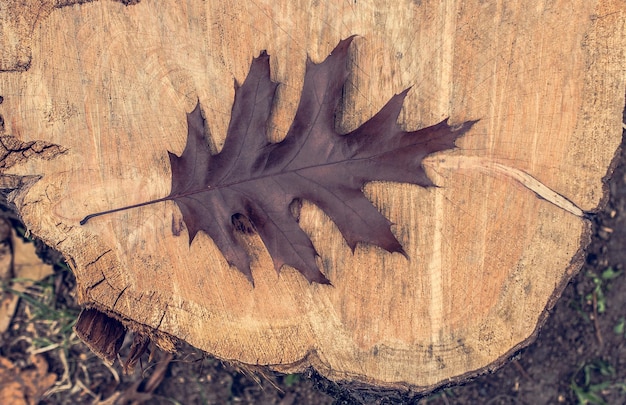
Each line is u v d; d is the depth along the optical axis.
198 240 0.31
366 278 0.31
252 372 0.35
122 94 0.30
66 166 0.31
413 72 0.30
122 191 0.31
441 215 0.30
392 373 0.31
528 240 0.30
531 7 0.29
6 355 0.45
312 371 0.32
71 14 0.30
